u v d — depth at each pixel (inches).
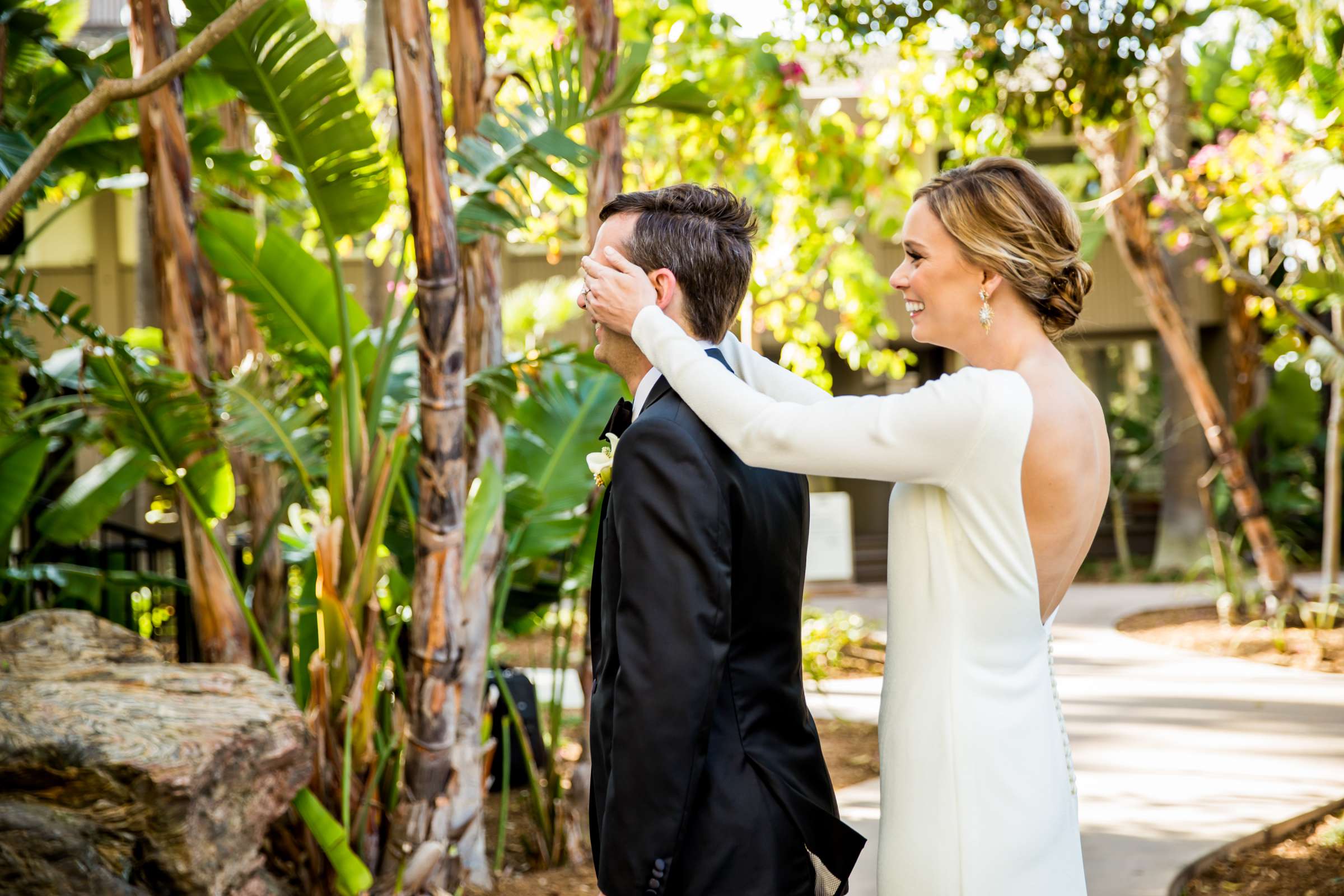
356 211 140.9
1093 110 245.3
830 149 334.6
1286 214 297.1
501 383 153.3
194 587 147.2
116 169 190.1
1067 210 67.1
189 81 179.3
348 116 135.0
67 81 179.8
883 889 67.0
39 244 533.6
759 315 346.6
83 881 103.4
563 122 147.9
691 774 61.9
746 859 64.6
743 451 64.6
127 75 185.5
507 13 297.6
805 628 336.8
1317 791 183.0
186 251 144.6
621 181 176.7
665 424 65.6
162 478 162.2
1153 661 318.0
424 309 138.6
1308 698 258.5
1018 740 64.5
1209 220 313.1
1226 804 176.9
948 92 333.7
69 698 123.3
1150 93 255.8
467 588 152.6
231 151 198.1
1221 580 397.1
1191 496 538.3
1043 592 66.5
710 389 65.2
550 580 192.7
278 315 147.8
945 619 65.3
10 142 150.3
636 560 63.6
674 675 61.5
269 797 128.0
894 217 360.2
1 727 114.7
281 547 190.5
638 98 314.5
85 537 217.0
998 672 65.1
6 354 171.9
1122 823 168.4
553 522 175.0
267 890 127.6
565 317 372.5
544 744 209.5
